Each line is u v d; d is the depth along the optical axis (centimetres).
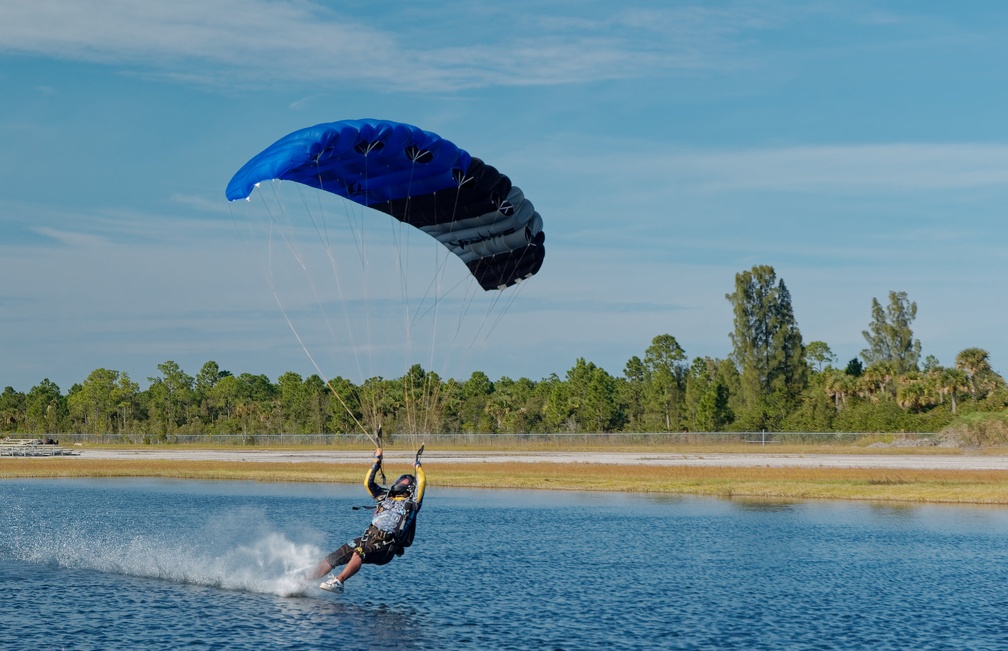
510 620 1942
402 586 2303
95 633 1792
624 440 10156
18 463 7862
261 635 1795
